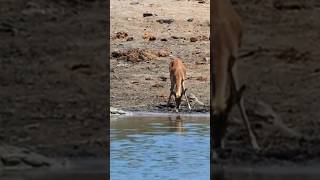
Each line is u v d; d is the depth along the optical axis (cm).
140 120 5553
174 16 9181
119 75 7162
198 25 8856
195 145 4219
